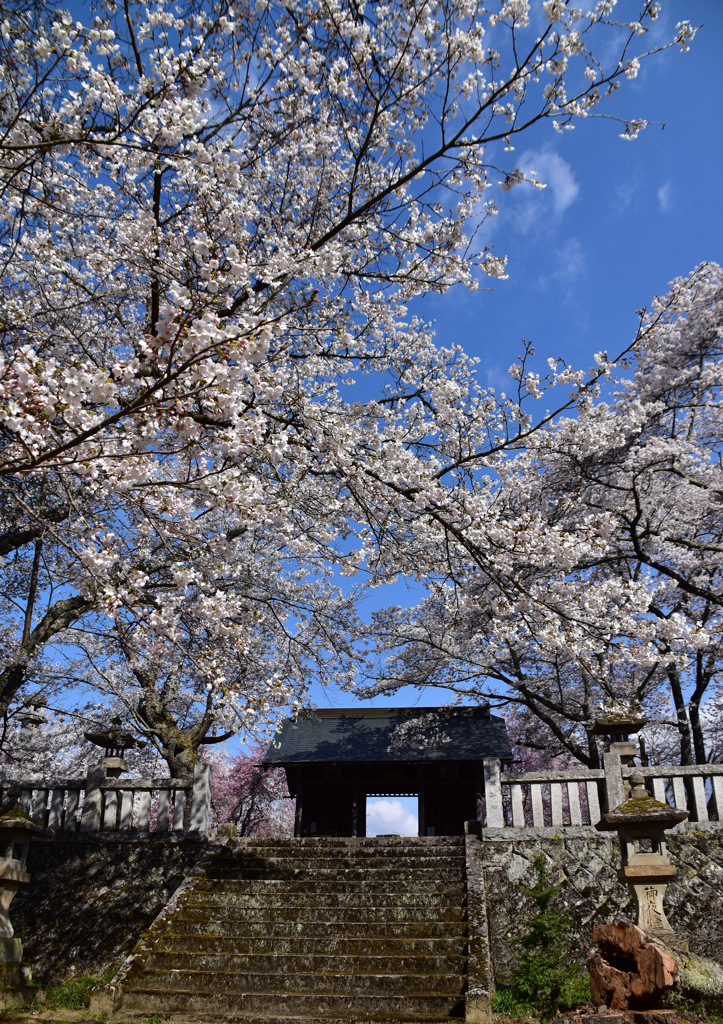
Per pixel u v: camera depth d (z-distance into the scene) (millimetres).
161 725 12680
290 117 6875
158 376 4605
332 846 9797
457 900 8188
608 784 9102
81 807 9953
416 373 9180
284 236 7020
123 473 5062
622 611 6965
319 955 7258
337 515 8734
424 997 6531
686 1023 5855
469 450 8102
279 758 17797
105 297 7066
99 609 5273
